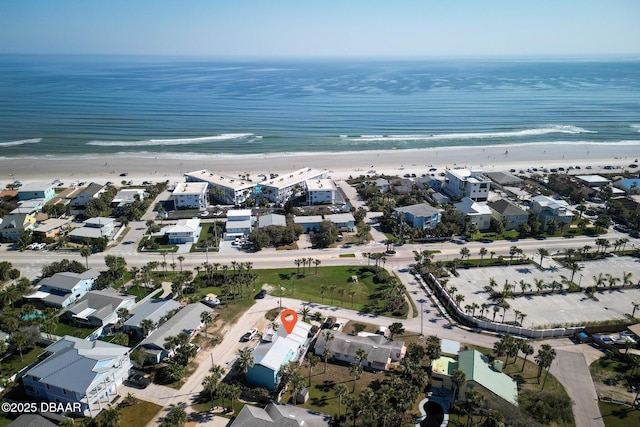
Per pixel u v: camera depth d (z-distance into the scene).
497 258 155.88
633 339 110.00
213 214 197.12
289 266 152.00
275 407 84.31
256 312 123.75
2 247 165.50
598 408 89.19
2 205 196.38
